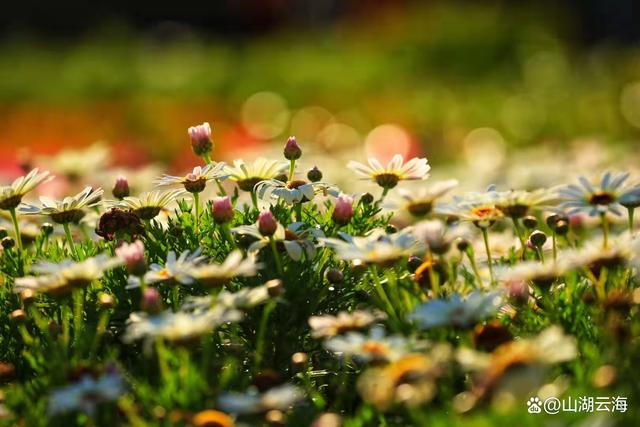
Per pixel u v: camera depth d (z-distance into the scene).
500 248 4.27
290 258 3.55
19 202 3.78
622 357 2.97
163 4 34.06
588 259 3.17
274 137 14.24
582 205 3.33
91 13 32.94
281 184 3.75
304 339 3.59
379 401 2.75
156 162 11.14
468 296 3.05
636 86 14.80
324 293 3.56
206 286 3.09
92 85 18.55
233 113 16.00
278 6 32.88
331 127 14.32
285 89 18.17
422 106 15.10
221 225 3.54
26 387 3.16
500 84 18.28
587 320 3.38
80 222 4.30
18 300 3.70
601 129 13.06
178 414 2.77
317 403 3.13
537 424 2.56
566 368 3.12
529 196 3.49
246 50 25.80
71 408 2.69
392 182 3.85
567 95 15.49
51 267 3.20
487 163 9.26
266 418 2.87
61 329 3.36
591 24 27.19
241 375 3.34
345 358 3.41
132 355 3.55
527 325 3.31
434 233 3.25
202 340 3.24
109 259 3.48
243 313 3.51
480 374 2.71
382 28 25.80
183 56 24.23
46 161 6.47
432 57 20.69
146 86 18.67
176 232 3.77
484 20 22.23
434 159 11.66
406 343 2.88
